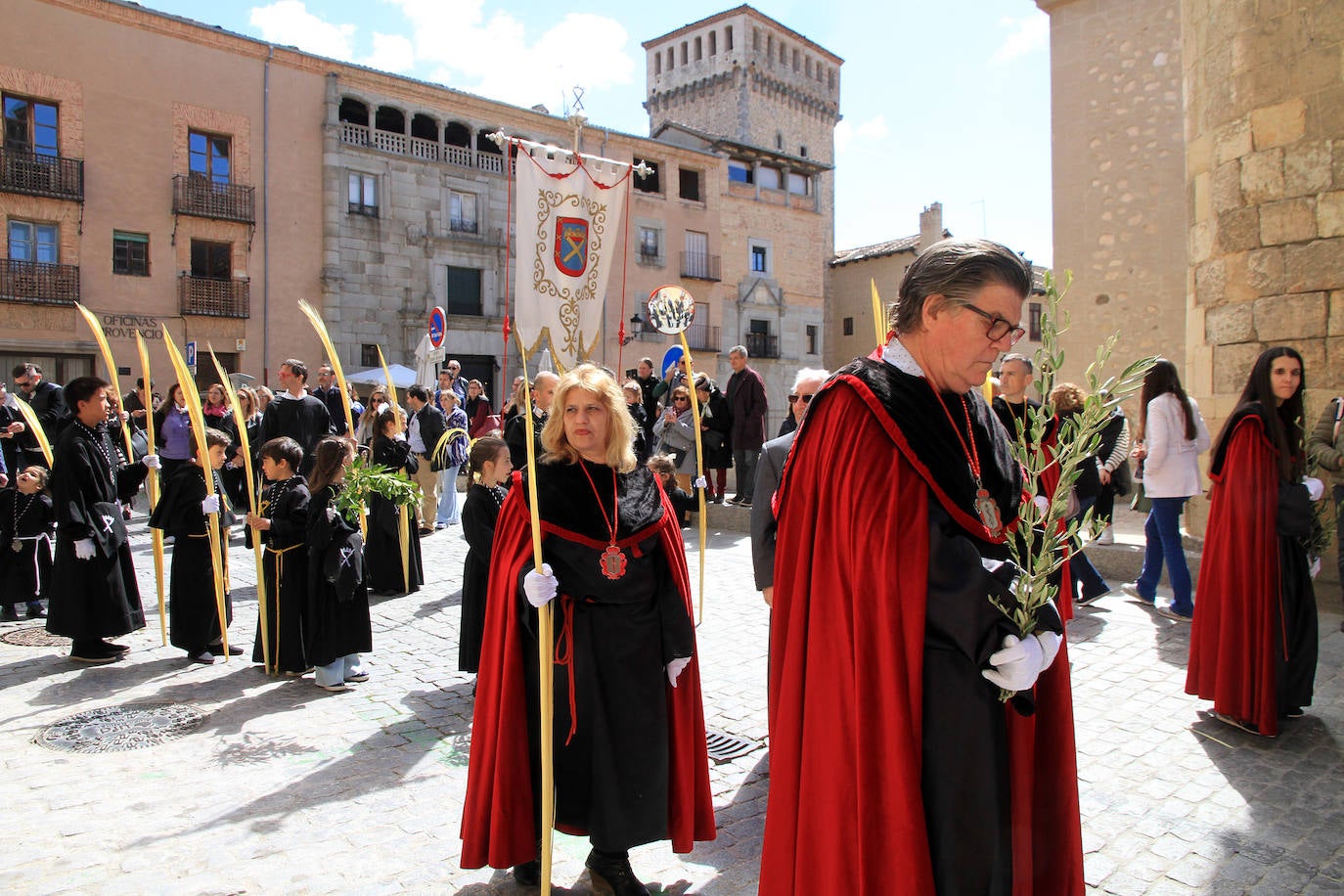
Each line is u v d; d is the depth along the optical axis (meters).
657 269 35.91
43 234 23.53
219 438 5.94
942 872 1.83
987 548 1.95
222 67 25.86
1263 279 6.83
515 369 31.41
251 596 7.74
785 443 3.71
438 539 10.96
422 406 11.45
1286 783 3.83
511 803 2.90
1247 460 4.37
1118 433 7.04
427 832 3.44
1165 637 6.06
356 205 28.47
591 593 2.90
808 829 1.96
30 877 3.07
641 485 3.09
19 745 4.32
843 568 1.89
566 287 5.88
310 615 5.15
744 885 3.09
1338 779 3.86
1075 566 6.58
